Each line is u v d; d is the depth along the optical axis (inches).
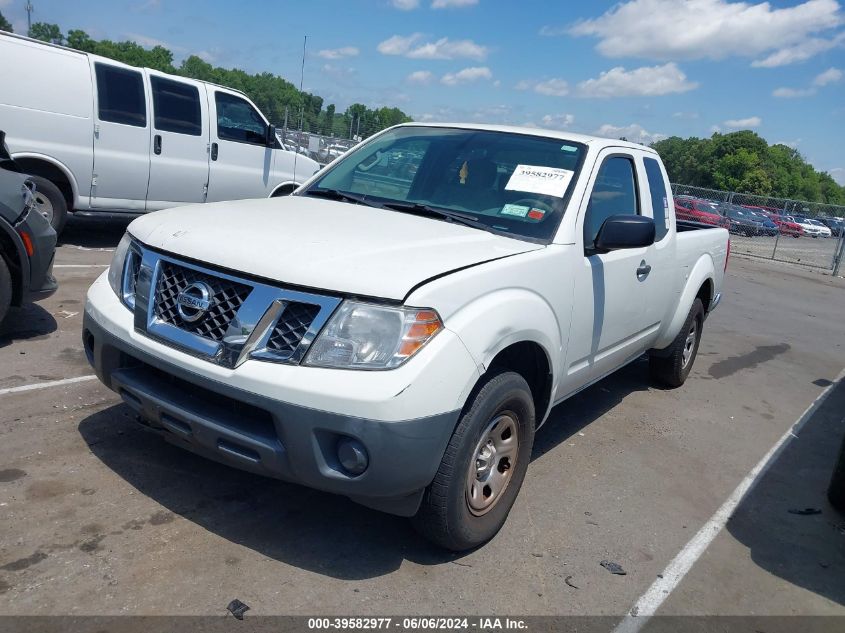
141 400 122.0
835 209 1004.6
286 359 107.7
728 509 165.6
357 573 121.0
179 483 140.9
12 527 120.4
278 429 107.3
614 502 160.9
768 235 971.3
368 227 134.5
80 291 273.6
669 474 180.4
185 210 141.6
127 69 353.7
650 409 228.7
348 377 105.3
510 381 126.0
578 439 195.2
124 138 353.4
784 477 188.9
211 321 114.7
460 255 125.3
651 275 188.9
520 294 129.4
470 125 182.7
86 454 147.5
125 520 126.6
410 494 115.6
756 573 139.5
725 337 367.9
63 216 338.3
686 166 4119.1
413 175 168.9
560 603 120.9
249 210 143.6
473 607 116.6
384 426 104.6
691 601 127.2
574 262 147.6
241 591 112.3
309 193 172.2
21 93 316.2
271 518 133.6
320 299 108.4
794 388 283.1
